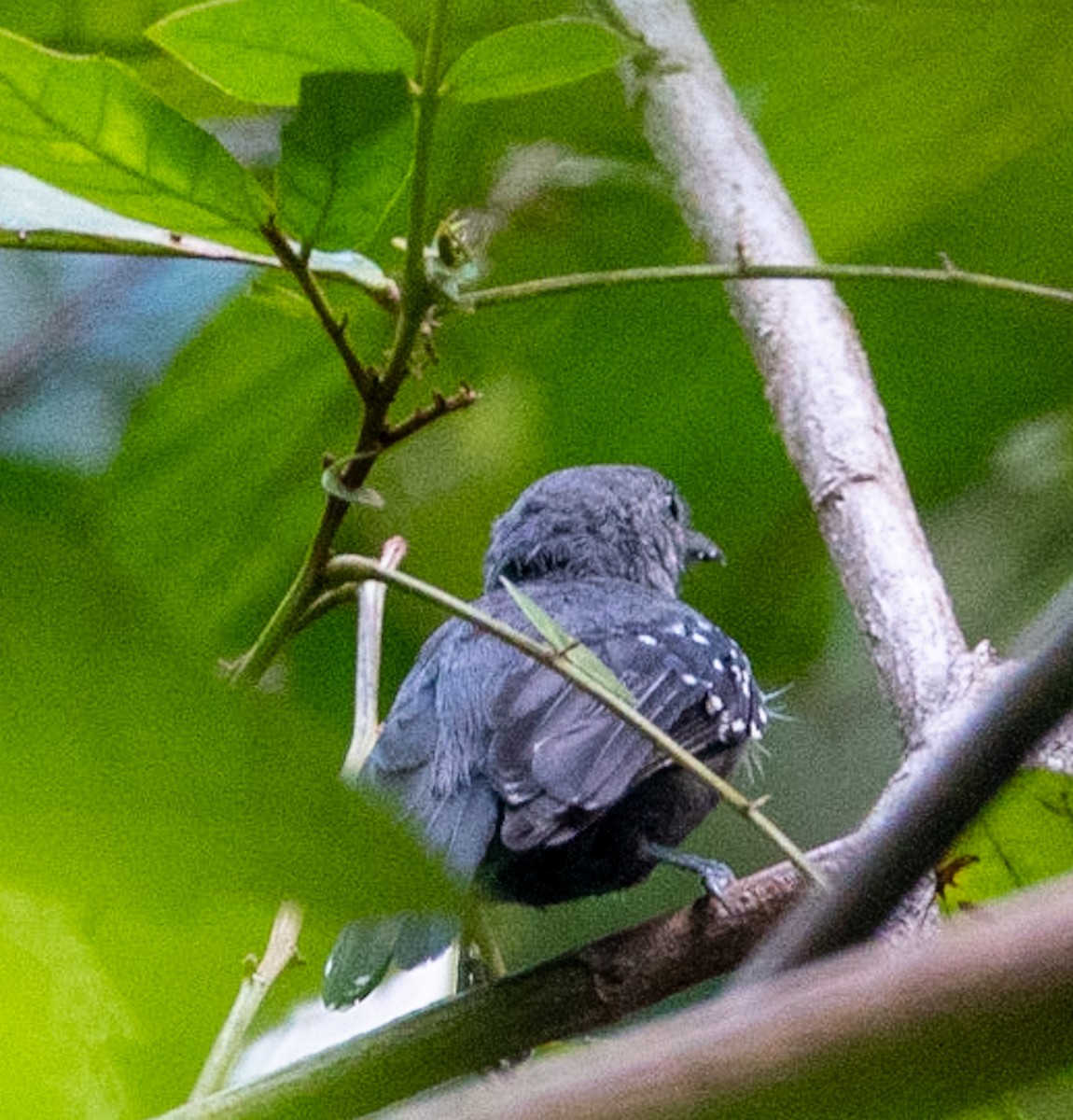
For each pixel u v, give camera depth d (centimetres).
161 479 1152
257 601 1173
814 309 1032
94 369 1230
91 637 234
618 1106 207
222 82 524
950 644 877
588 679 589
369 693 891
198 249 593
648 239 1196
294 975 646
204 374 1148
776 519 1313
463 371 1245
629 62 1098
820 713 1347
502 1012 734
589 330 1241
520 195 1155
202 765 239
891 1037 207
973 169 1053
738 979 364
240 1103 612
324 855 242
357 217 539
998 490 1333
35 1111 304
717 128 1077
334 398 1156
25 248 603
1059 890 223
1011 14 950
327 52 519
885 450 976
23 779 236
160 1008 426
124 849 241
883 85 1013
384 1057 697
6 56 480
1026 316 1224
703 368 1262
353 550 1251
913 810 369
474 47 514
